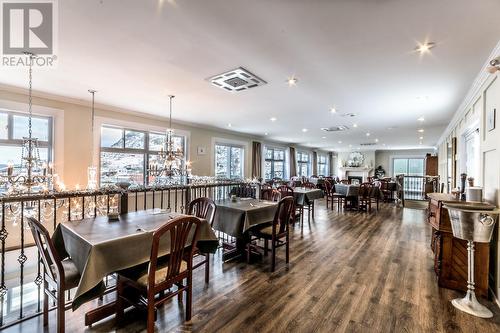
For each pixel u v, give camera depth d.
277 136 9.30
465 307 2.21
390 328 1.96
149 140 6.17
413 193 13.12
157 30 2.15
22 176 3.08
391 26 2.05
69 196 2.34
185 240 1.93
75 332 1.87
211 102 4.55
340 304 2.29
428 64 2.77
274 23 2.03
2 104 3.84
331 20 1.97
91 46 2.46
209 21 2.01
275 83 3.45
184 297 2.37
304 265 3.18
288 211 3.24
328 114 5.39
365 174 14.39
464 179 3.02
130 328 1.93
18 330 1.88
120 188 2.71
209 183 4.11
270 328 1.95
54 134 4.44
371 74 3.08
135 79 3.38
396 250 3.79
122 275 1.97
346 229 5.06
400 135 8.48
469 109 4.02
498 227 2.35
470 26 2.03
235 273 2.91
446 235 2.62
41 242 1.80
